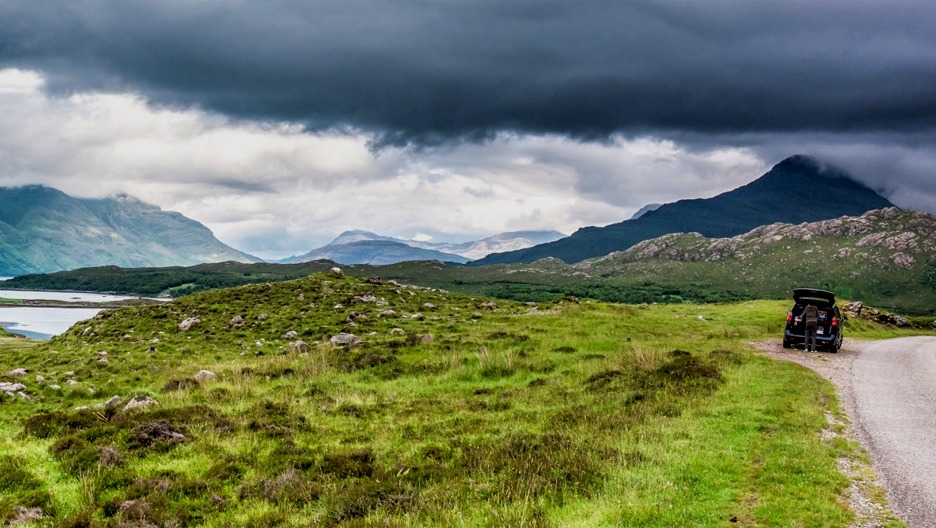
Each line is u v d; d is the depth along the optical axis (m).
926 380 26.95
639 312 58.03
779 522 11.08
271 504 13.96
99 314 59.78
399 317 51.47
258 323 49.66
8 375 31.52
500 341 37.12
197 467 16.33
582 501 13.04
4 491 14.29
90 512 13.09
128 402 23.89
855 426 18.09
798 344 37.12
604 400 23.02
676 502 12.32
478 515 12.59
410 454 17.44
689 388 23.58
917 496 12.34
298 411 22.91
